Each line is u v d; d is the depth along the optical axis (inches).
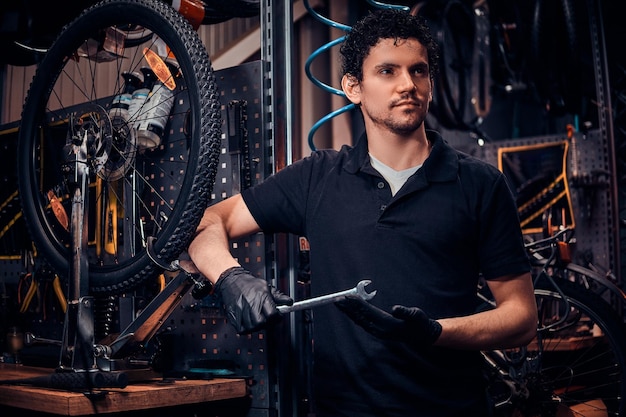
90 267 70.2
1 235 104.5
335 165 67.4
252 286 58.0
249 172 77.7
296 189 68.4
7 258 104.0
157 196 83.0
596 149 152.1
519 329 61.8
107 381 61.9
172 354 81.1
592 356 131.5
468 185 63.7
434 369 61.4
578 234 150.7
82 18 74.7
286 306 56.5
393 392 61.4
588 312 111.0
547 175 154.5
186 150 81.0
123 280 67.8
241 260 77.7
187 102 81.0
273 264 76.5
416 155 65.1
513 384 104.3
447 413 61.1
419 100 62.2
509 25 182.9
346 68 66.7
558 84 171.6
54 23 94.9
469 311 64.1
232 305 57.9
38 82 78.4
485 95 192.1
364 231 63.4
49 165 89.3
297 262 78.5
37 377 66.7
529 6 175.9
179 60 67.6
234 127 77.5
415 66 61.9
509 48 185.5
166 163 82.6
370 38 62.8
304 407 77.9
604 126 151.8
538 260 113.8
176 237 64.9
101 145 70.1
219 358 78.2
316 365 65.8
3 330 98.5
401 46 61.8
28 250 100.3
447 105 178.9
